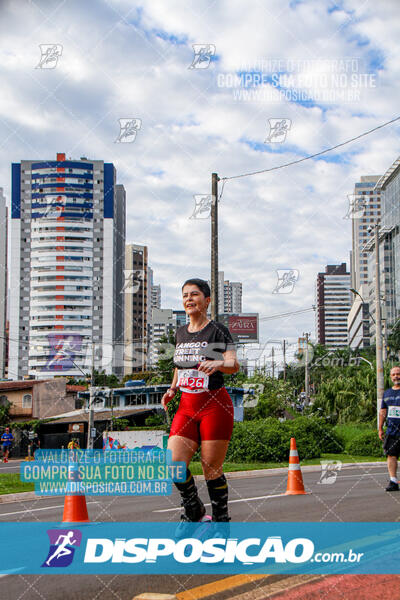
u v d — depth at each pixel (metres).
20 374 67.06
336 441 19.61
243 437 16.86
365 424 28.45
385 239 78.62
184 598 2.73
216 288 15.33
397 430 7.24
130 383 39.12
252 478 11.91
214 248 15.35
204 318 3.90
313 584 2.91
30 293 68.88
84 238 70.25
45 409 46.59
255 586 2.91
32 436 33.53
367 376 31.45
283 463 16.25
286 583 2.95
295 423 18.69
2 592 2.96
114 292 68.94
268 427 17.53
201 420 3.72
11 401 46.62
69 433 36.25
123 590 2.91
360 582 2.92
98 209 71.31
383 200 82.38
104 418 36.84
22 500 9.16
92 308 69.12
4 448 28.38
